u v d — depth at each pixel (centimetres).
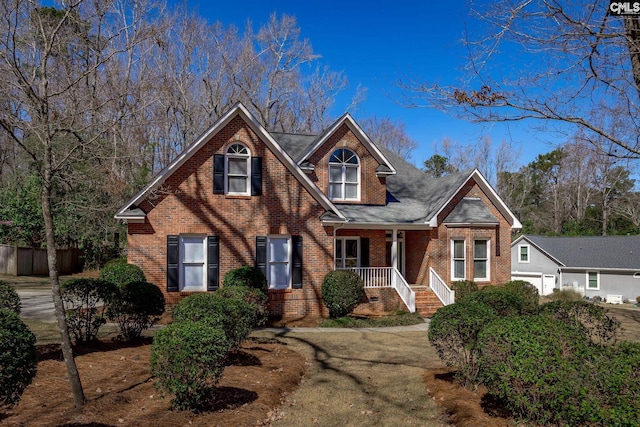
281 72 4709
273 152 1817
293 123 4919
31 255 3203
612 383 555
